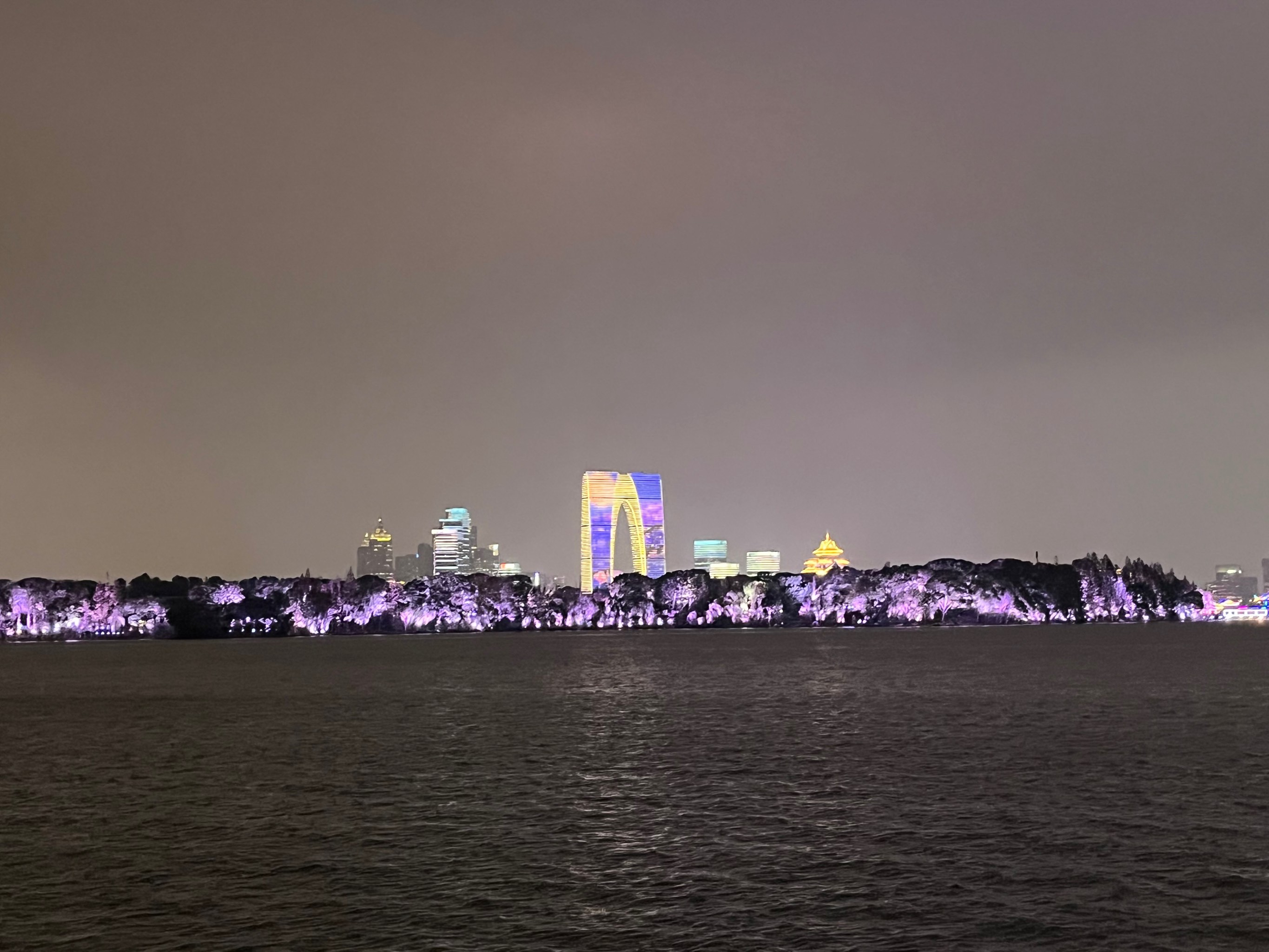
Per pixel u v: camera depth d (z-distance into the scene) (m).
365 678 190.75
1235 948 40.16
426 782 75.12
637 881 49.22
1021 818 60.94
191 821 62.31
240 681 185.38
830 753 87.62
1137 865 50.66
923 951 40.31
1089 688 149.12
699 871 50.84
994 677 173.38
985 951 40.22
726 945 41.16
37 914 45.06
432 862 52.66
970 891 47.16
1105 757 82.81
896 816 61.91
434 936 42.25
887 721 110.31
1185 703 126.88
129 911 45.50
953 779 73.94
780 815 62.62
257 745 95.62
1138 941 40.91
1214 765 78.31
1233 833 56.62
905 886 48.03
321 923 43.75
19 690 168.50
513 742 96.75
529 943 41.56
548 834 58.41
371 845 56.09
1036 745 90.19
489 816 63.09
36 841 57.47
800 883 48.72
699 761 83.88
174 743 98.12
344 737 101.44
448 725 111.56
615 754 88.25
